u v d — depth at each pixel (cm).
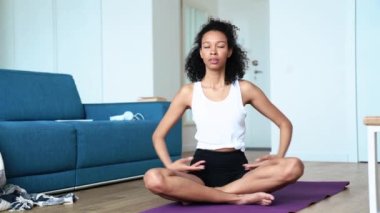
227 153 196
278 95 450
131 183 294
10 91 295
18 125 233
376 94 409
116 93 514
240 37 657
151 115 338
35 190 239
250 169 197
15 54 574
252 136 651
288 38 445
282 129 203
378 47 408
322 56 431
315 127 434
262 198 188
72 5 539
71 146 261
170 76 519
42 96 316
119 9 510
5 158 222
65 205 213
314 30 434
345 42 420
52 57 552
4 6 580
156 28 497
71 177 262
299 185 258
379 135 385
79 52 536
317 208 191
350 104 418
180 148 354
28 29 566
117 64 512
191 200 188
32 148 237
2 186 212
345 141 421
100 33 521
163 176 180
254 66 648
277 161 190
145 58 495
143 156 319
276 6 450
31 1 563
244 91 199
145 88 496
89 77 530
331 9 426
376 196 156
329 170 345
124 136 300
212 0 649
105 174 286
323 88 430
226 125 195
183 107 205
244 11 654
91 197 237
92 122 279
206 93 199
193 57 210
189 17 588
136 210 197
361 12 414
